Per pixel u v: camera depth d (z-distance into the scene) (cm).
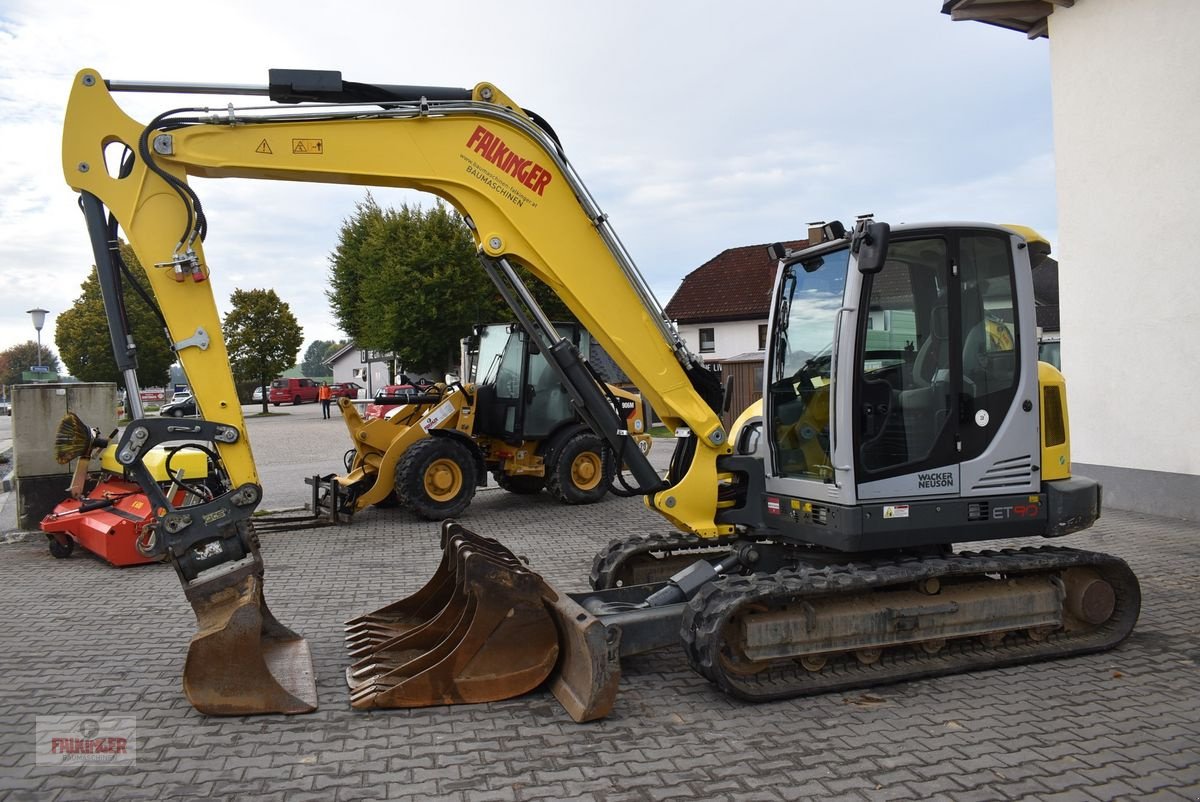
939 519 494
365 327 3175
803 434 527
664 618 477
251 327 3950
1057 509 516
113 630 595
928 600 498
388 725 424
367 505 1016
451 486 1022
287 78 486
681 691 470
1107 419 958
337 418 3550
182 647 555
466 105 511
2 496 1320
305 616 621
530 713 439
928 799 344
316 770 375
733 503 575
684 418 552
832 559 547
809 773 368
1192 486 871
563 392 1112
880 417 485
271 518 1041
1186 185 857
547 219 528
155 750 396
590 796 349
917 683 477
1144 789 349
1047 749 388
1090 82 953
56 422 988
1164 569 700
